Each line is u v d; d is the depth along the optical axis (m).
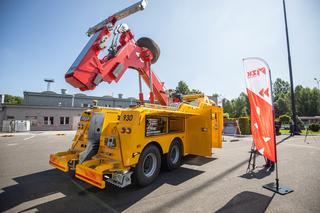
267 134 4.24
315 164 6.18
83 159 4.20
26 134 19.02
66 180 4.63
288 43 17.91
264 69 4.31
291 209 3.16
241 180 4.62
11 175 5.03
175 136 5.43
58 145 11.03
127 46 4.86
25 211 3.09
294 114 17.31
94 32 4.57
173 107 5.32
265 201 3.46
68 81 3.88
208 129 5.79
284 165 6.05
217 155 7.74
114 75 4.40
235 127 17.78
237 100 61.81
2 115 23.69
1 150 9.20
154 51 5.58
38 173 5.22
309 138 14.45
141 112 4.12
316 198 3.58
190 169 5.60
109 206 3.27
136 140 3.97
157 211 3.09
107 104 32.72
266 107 4.26
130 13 4.17
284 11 18.19
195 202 3.42
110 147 4.11
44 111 25.09
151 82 5.54
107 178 3.82
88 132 4.52
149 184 4.32
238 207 3.23
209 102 7.46
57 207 3.23
